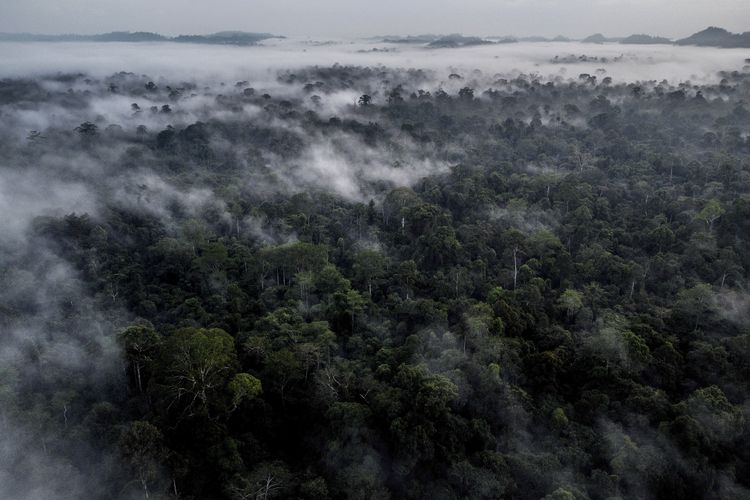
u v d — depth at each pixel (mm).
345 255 89062
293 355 54781
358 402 52156
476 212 103188
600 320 64750
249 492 42500
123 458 42781
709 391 51719
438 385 49094
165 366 49125
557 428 50906
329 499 43406
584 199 102250
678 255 80938
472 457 47406
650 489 44688
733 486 45500
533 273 77625
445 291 73438
